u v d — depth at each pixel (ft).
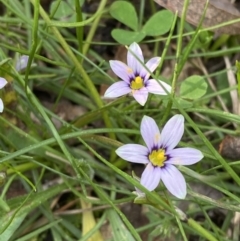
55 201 0.60
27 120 0.58
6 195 0.60
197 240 0.59
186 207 0.59
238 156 0.57
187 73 0.69
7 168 0.57
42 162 0.60
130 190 0.61
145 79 0.50
